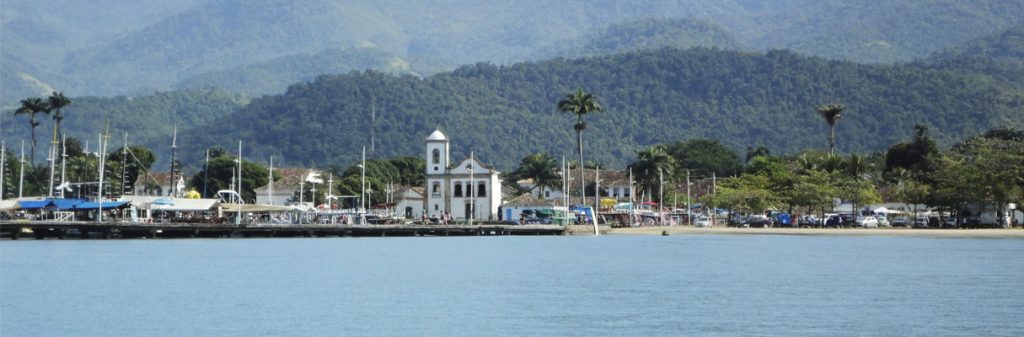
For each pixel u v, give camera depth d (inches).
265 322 4611.2
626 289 5723.4
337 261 7564.0
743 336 4244.6
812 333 4313.5
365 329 4429.1
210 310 4958.2
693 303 5152.6
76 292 5629.9
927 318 4658.0
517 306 5059.1
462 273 6614.2
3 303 5216.5
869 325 4488.2
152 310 4968.0
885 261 7401.6
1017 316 4707.2
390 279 6240.2
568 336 4259.4
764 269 6855.3
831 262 7372.1
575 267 7052.2
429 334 4311.0
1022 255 7864.2
